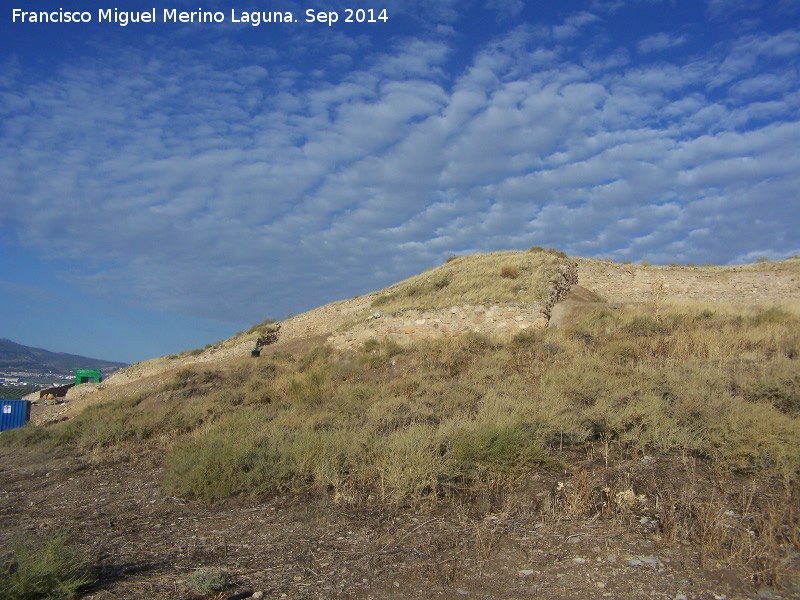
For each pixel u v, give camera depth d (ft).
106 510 28.63
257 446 32.45
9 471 45.03
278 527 23.16
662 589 14.21
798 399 26.73
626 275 109.91
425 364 57.36
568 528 18.78
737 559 15.08
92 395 120.88
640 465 23.72
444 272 113.29
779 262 110.63
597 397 32.19
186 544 21.81
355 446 30.12
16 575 16.08
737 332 49.57
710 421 24.89
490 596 15.05
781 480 20.06
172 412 58.13
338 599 15.75
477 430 27.27
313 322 133.80
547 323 68.64
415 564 17.62
